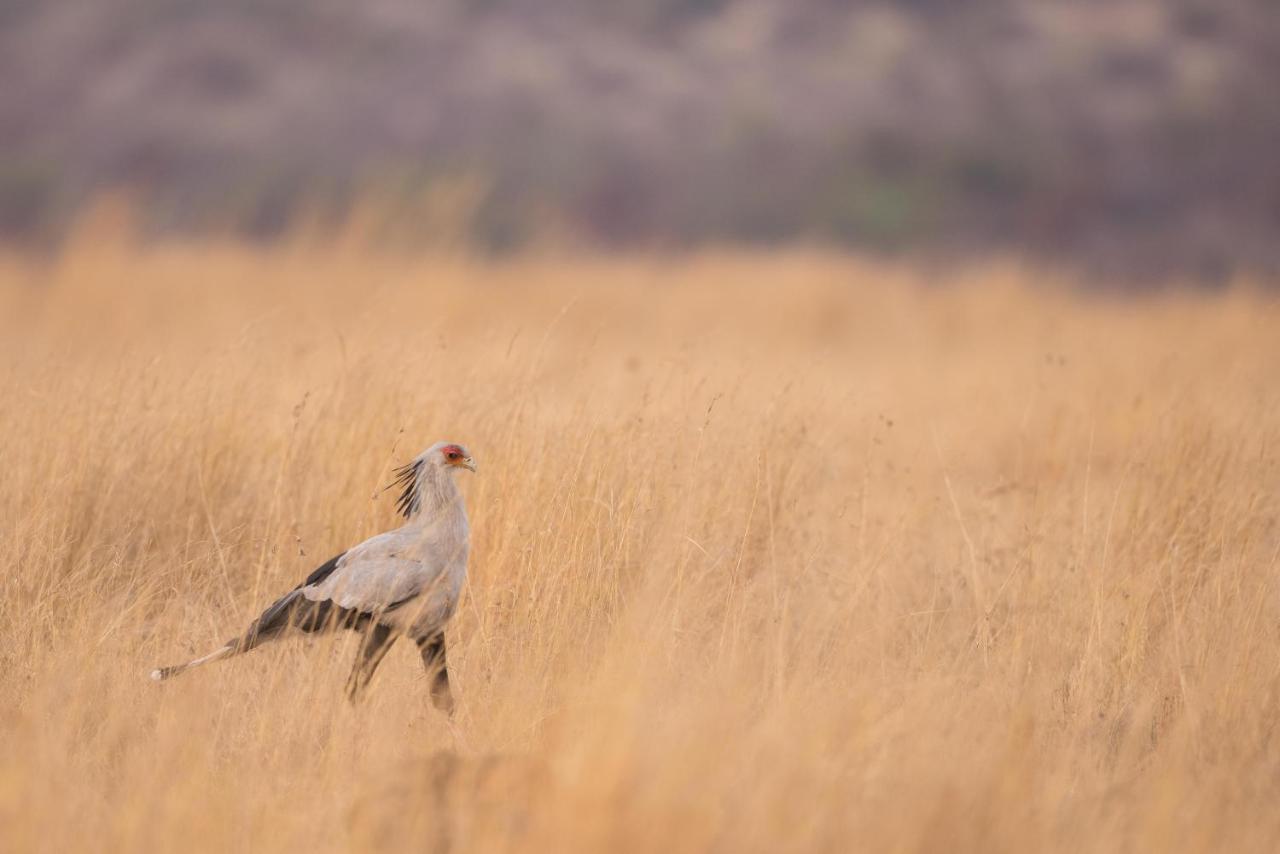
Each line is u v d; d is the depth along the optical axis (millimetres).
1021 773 16984
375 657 20906
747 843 14852
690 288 73125
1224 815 17078
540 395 29844
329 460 27328
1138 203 166625
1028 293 76688
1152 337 57250
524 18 198375
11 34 191000
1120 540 26234
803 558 25391
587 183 160375
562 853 14633
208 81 180250
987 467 35125
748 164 166875
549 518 24156
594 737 15984
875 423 37781
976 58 194500
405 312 57469
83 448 26125
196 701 19188
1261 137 178125
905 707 18734
